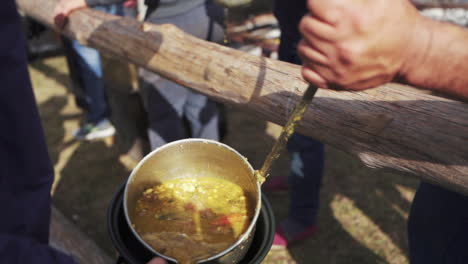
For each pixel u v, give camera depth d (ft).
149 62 6.40
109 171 10.92
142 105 10.49
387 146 3.87
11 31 2.38
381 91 4.05
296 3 6.58
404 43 2.24
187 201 4.21
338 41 2.14
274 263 8.38
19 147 2.56
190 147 4.19
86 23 7.65
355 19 2.07
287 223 8.75
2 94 2.39
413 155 3.70
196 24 8.25
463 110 3.56
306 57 2.32
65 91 14.61
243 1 7.36
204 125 9.98
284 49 7.55
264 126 12.77
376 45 2.15
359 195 9.91
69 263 2.64
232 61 5.24
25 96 2.50
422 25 2.26
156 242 3.66
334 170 10.78
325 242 8.76
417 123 3.66
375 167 4.14
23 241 2.45
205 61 5.52
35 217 2.74
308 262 8.36
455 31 2.28
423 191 4.89
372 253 8.42
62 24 8.23
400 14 2.16
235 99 5.25
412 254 5.28
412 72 2.39
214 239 3.77
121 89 10.52
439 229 4.61
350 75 2.28
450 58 2.27
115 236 3.49
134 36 6.53
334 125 4.21
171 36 6.07
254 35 13.50
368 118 3.95
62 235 6.61
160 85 8.80
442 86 2.41
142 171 4.01
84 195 10.14
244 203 4.16
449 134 3.47
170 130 9.52
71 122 12.98
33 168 2.68
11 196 2.61
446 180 3.57
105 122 12.35
